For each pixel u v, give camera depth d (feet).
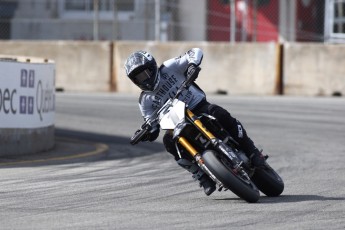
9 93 132.26
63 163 127.03
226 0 293.23
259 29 293.02
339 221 77.82
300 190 99.96
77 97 237.45
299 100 230.07
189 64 89.20
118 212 82.99
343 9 270.26
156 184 104.63
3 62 130.31
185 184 104.73
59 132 172.35
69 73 258.57
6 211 83.25
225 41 295.07
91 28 298.56
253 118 190.80
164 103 91.30
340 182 107.14
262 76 245.65
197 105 90.99
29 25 299.99
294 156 136.98
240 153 91.45
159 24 269.64
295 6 289.94
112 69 256.11
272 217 80.02
